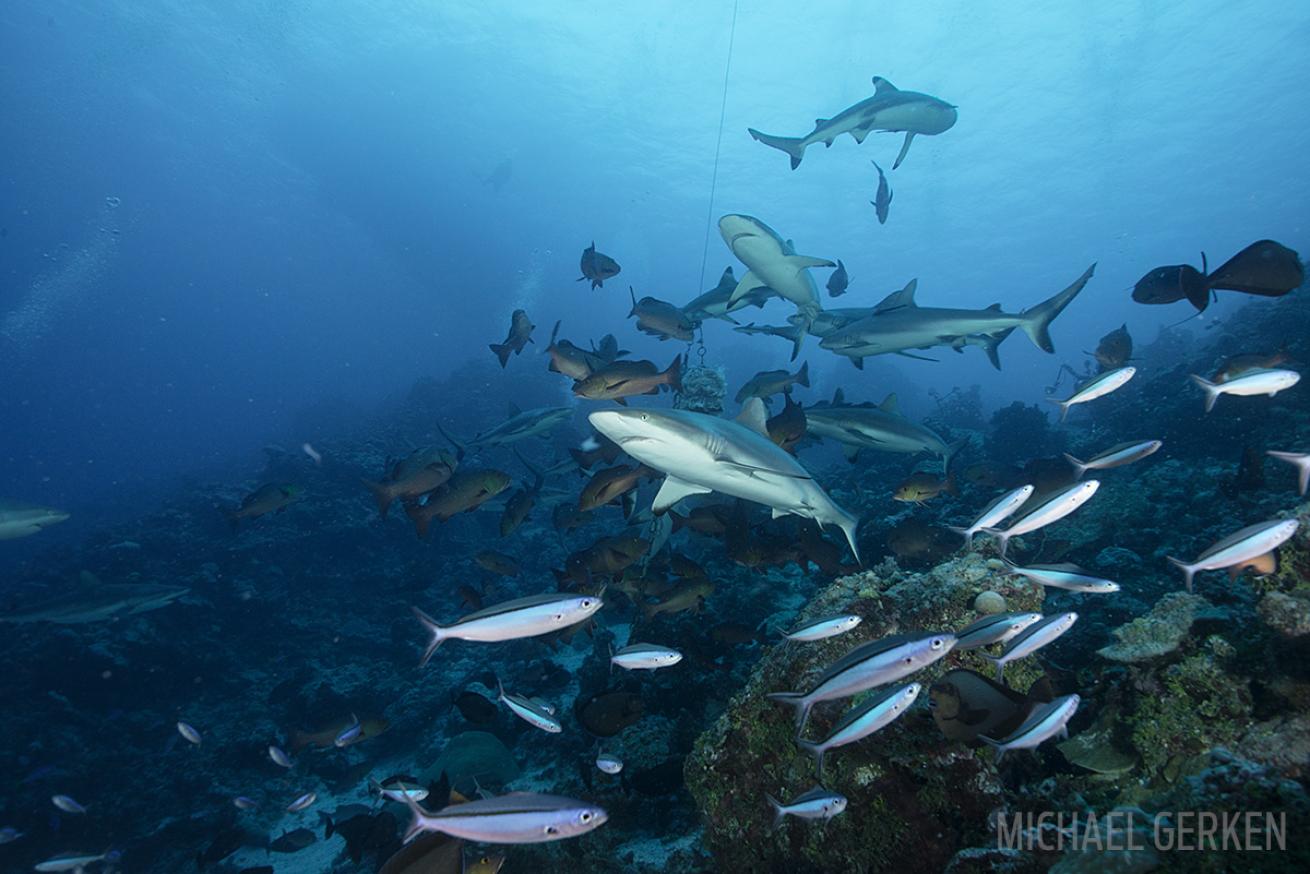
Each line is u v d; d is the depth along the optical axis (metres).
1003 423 16.97
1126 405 15.84
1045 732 3.13
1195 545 7.18
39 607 11.15
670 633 8.09
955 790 3.71
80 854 7.92
